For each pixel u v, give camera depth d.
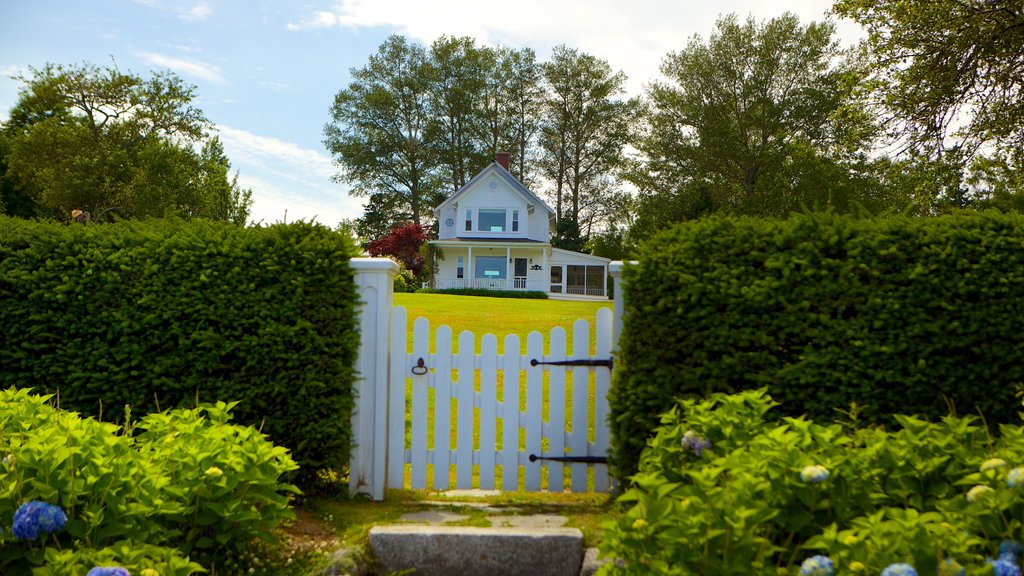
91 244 4.70
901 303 4.04
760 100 37.69
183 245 4.66
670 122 39.53
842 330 4.09
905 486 2.61
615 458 4.56
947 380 4.00
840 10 13.49
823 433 2.77
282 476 4.53
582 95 50.88
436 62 51.47
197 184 35.31
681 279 4.24
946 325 4.00
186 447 3.11
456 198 39.53
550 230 46.12
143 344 4.59
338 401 4.64
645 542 2.22
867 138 13.36
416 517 4.34
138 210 32.94
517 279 39.03
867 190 31.03
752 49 37.62
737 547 2.14
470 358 5.00
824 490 2.44
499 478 5.02
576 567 3.77
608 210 51.72
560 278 45.47
